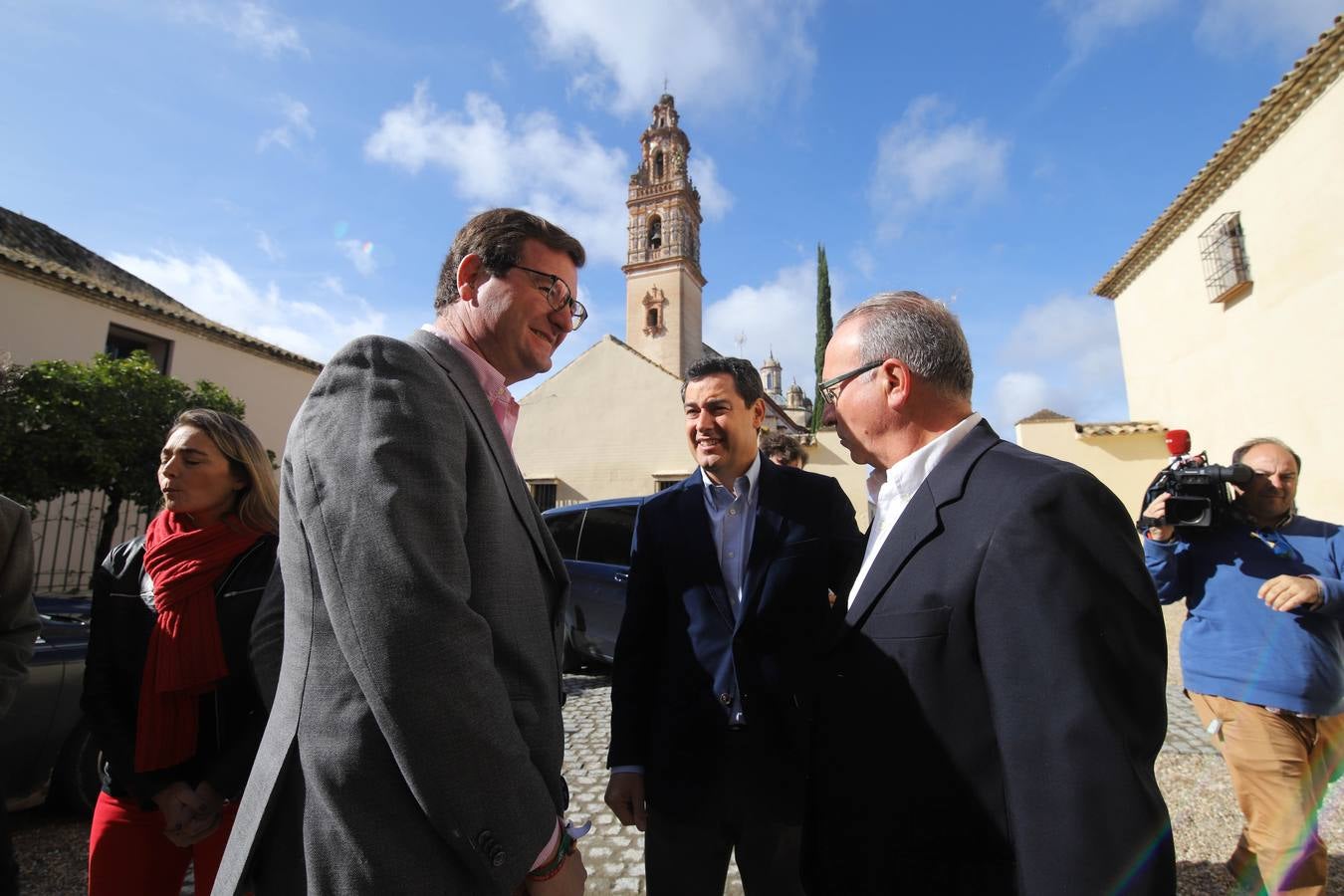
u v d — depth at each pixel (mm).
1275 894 2217
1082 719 875
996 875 964
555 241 1525
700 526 2078
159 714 1790
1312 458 9281
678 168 33906
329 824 990
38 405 7270
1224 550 2479
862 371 1349
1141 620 959
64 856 2930
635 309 32125
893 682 1089
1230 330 11000
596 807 3518
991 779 998
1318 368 9141
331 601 1018
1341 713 2256
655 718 1954
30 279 9961
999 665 961
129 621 1917
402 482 1041
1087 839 825
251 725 1815
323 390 1171
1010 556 993
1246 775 2324
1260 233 10125
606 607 5715
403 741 945
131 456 7906
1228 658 2391
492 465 1276
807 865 1211
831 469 14266
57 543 9086
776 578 1921
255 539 1984
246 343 13039
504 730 1027
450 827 953
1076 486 1021
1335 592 2141
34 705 3082
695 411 2121
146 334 11555
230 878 1076
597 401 19906
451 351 1375
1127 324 14375
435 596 992
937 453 1233
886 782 1070
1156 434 12844
